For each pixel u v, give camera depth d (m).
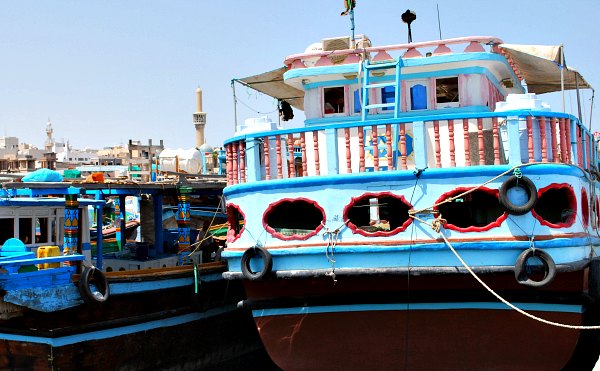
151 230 23.42
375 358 13.74
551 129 13.38
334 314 13.71
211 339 18.50
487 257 12.90
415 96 15.72
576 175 13.48
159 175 27.73
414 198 13.14
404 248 13.05
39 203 15.84
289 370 14.22
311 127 13.81
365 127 14.66
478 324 13.27
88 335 15.39
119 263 19.39
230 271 14.58
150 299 16.62
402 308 13.42
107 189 19.12
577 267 12.85
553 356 13.25
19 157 52.16
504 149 13.43
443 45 15.62
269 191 13.90
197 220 25.95
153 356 16.78
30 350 15.21
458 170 13.00
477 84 15.42
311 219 16.16
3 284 13.76
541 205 15.21
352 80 16.05
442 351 13.49
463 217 15.66
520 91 18.91
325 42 16.20
